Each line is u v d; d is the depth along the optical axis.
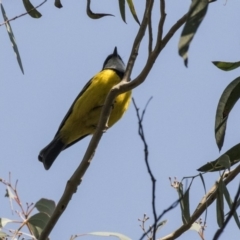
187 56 5.55
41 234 7.70
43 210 8.04
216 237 5.26
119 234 7.92
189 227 7.94
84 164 7.88
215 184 8.48
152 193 6.05
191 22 5.76
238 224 7.37
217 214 7.83
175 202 6.04
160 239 7.98
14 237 7.68
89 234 7.93
